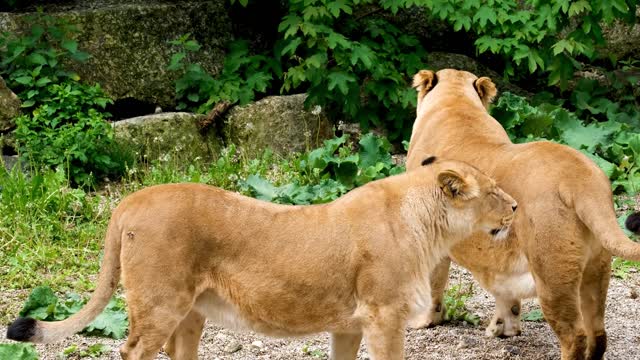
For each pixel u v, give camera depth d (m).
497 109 16.42
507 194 8.81
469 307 11.41
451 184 8.50
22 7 17.47
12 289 11.40
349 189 14.90
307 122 16.95
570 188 8.59
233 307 8.31
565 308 8.75
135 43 17.00
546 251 8.70
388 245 8.25
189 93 17.11
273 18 18.27
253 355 9.95
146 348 8.05
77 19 16.62
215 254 8.16
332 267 8.24
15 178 13.73
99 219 13.55
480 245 9.30
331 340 8.88
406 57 17.70
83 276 11.79
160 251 8.00
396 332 8.29
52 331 8.02
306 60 16.42
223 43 17.83
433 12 16.94
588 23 16.75
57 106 15.40
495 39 17.25
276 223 8.28
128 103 16.91
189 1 17.88
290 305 8.28
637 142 16.08
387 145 15.98
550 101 18.33
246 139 16.56
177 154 15.95
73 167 14.84
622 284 12.23
